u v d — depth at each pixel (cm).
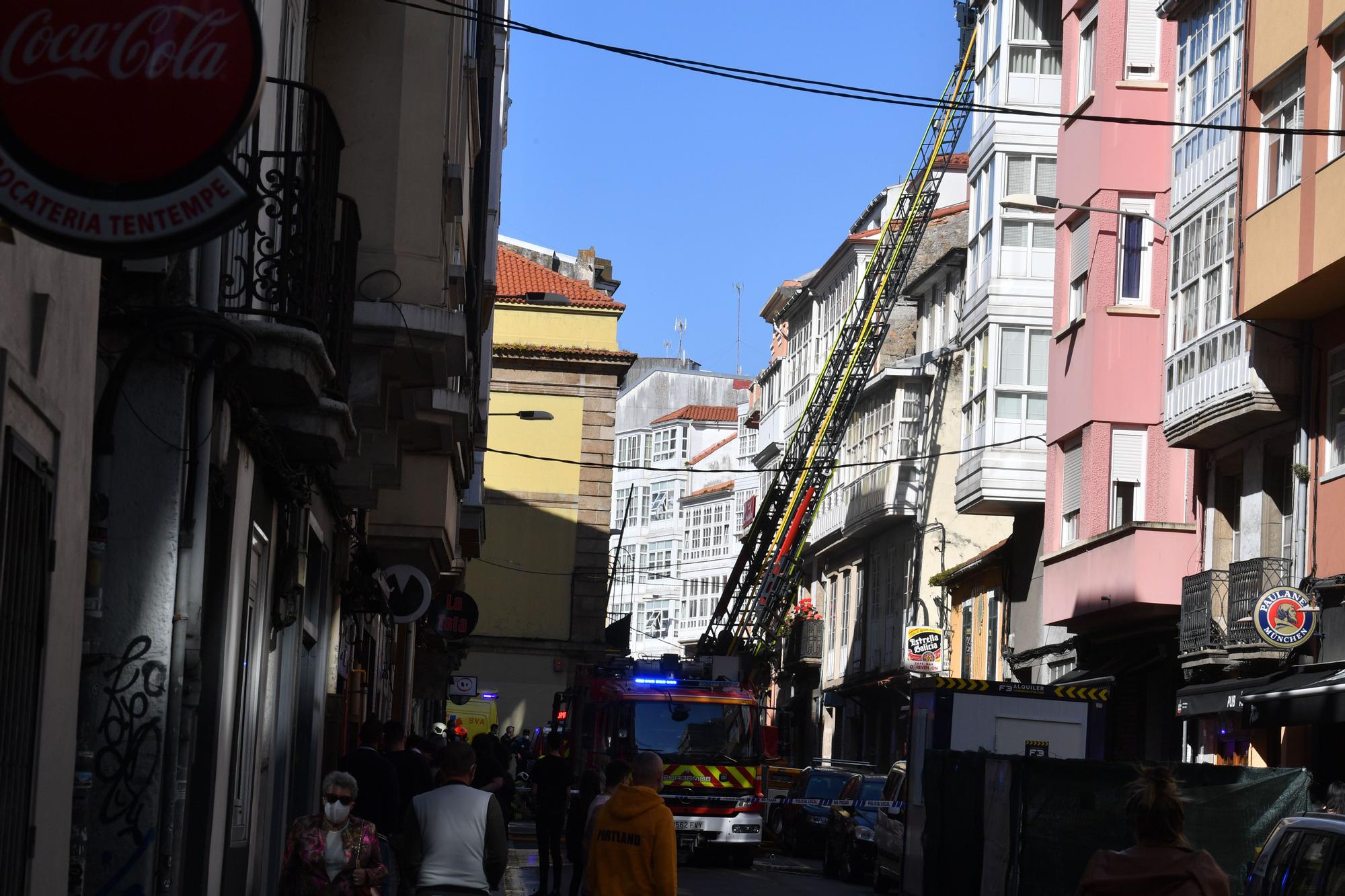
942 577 4822
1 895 618
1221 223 2738
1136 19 3259
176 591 932
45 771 682
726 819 3064
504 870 1004
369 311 1524
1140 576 2955
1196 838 1350
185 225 617
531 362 5700
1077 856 1378
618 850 1009
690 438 10900
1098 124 3259
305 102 1292
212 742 1084
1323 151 2339
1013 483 3978
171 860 938
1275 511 2666
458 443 2330
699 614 10206
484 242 2747
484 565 5634
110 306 906
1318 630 2373
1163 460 3153
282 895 992
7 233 612
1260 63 2561
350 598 2220
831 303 6438
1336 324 2461
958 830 1666
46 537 672
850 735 6091
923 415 5434
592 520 5675
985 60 4328
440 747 1862
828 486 6181
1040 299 4100
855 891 2608
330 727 2125
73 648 731
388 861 1312
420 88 1598
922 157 5428
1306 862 887
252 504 1202
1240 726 2667
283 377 1048
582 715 3338
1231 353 2638
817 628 6600
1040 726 2047
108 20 617
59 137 612
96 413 895
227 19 623
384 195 1577
